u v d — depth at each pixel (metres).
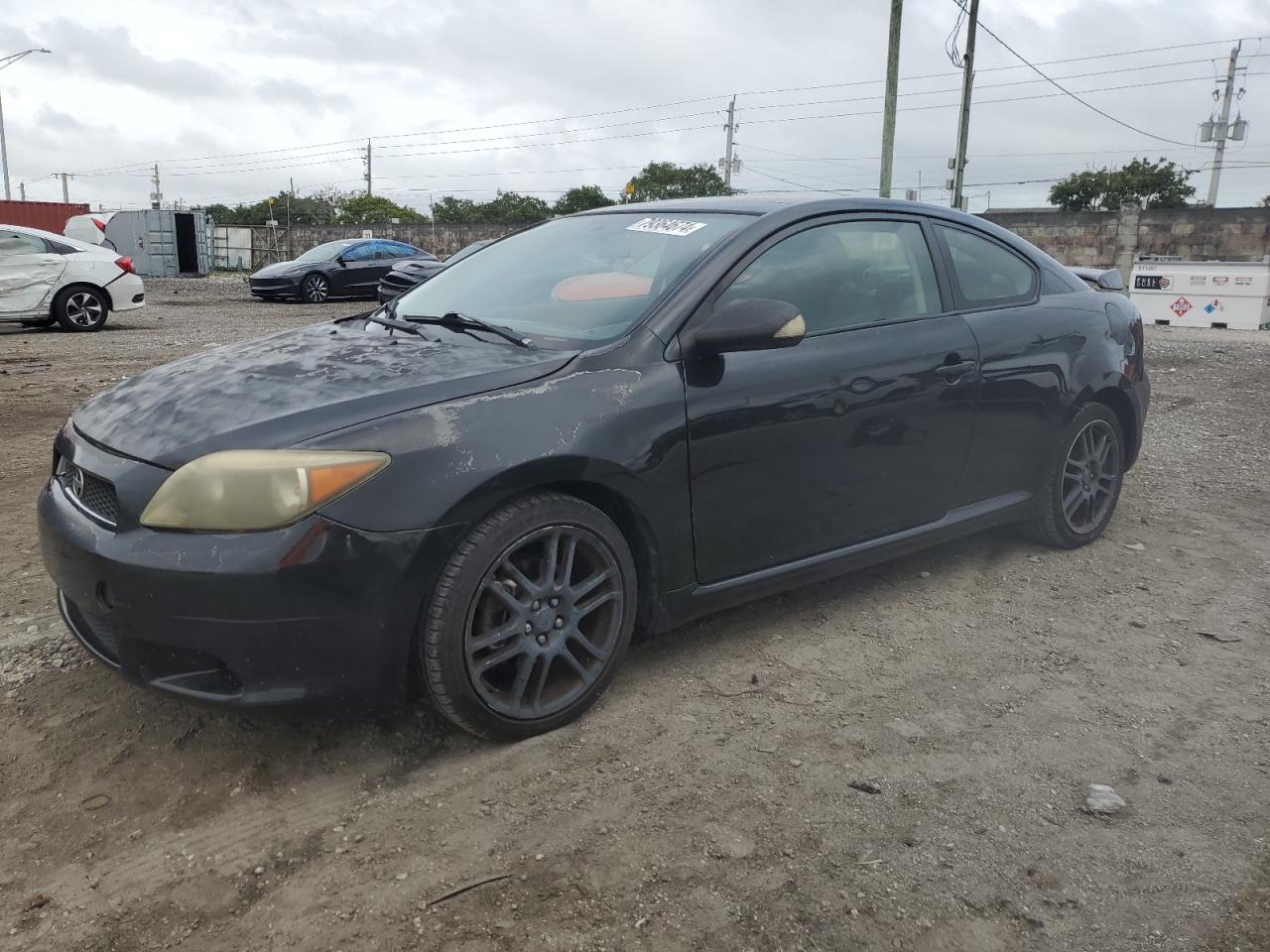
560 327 3.08
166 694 2.45
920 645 3.46
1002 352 3.84
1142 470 6.05
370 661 2.45
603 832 2.37
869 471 3.43
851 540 3.47
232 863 2.25
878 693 3.10
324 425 2.45
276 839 2.34
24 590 3.81
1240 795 2.58
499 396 2.64
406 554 2.42
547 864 2.25
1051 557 4.37
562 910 2.11
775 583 3.27
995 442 3.89
